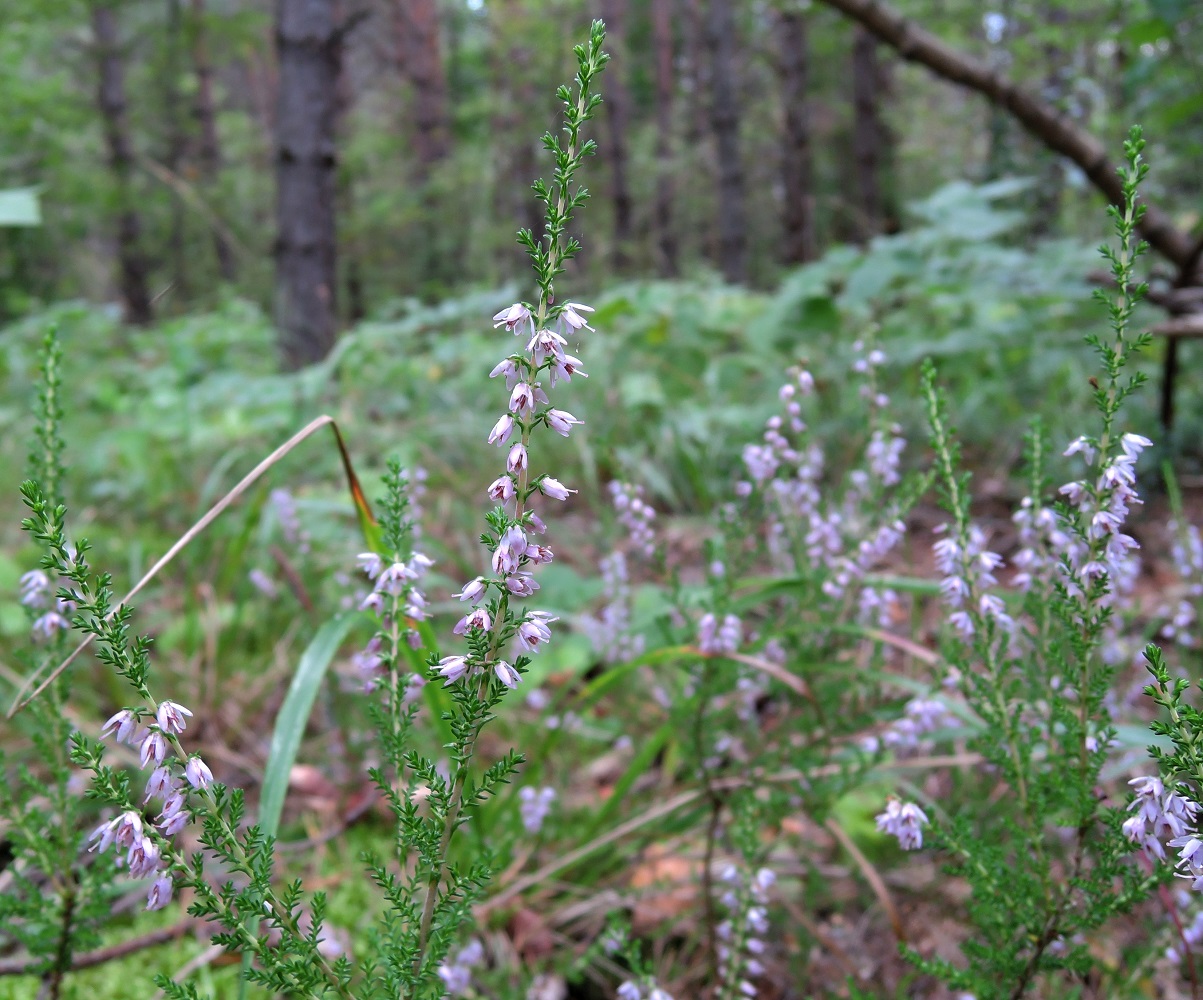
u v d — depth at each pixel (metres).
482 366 6.45
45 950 1.56
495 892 2.22
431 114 20.11
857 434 4.04
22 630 3.30
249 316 9.10
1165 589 3.42
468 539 4.16
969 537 1.62
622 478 2.29
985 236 6.00
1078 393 4.59
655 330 5.78
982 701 1.60
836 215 20.66
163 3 15.84
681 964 2.12
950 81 5.05
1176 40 4.45
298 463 5.07
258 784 2.81
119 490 4.81
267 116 25.52
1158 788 1.06
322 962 1.16
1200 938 1.69
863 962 2.12
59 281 15.11
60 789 1.58
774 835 2.20
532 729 2.62
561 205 0.98
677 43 25.23
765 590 2.29
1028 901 1.44
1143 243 1.24
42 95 12.27
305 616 3.29
